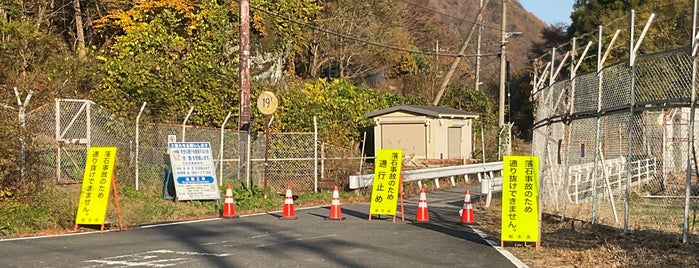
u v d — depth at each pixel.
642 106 11.50
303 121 27.06
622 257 10.09
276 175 22.48
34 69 22.62
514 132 47.03
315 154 22.84
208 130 20.75
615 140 17.19
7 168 14.24
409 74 47.59
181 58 25.55
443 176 29.31
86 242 11.72
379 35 42.62
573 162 18.55
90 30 30.08
